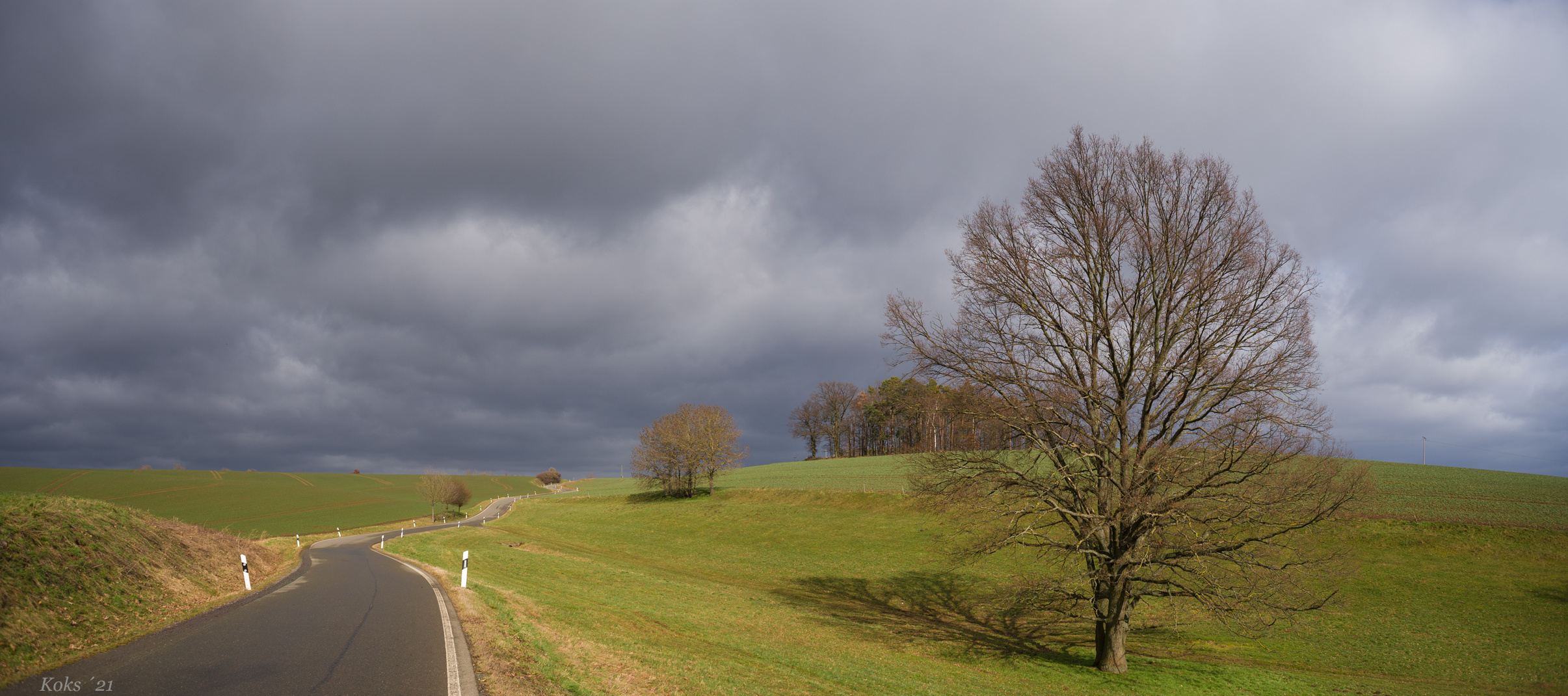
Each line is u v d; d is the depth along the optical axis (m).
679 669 13.93
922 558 47.69
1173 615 30.48
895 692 17.02
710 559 52.94
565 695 10.20
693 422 91.81
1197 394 20.62
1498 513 41.91
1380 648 26.23
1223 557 20.39
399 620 14.82
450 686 9.73
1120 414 21.11
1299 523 20.38
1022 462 24.59
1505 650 25.66
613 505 91.19
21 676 9.40
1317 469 20.14
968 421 23.17
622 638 16.84
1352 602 31.50
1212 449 20.03
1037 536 21.50
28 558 13.37
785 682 15.64
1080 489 21.58
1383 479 53.66
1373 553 38.22
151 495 110.62
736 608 30.56
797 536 58.84
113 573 15.48
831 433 141.88
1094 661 23.53
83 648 11.32
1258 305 20.20
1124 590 21.05
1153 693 19.30
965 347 22.77
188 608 15.88
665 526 70.94
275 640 12.31
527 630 14.56
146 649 11.38
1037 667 22.50
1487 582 33.34
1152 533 19.66
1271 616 21.95
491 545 52.09
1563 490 48.19
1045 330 22.11
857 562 48.22
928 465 24.05
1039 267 22.20
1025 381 21.66
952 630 29.36
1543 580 33.19
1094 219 21.89
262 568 25.94
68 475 125.56
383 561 36.84
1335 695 19.70
